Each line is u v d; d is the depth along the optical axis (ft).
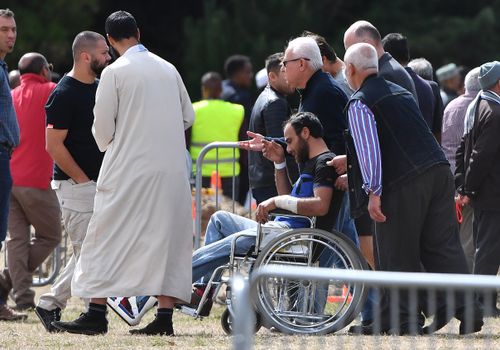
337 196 93.45
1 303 110.32
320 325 90.53
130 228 91.35
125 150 91.35
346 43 101.55
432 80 121.90
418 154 88.89
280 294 90.84
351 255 91.97
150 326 93.76
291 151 94.73
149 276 91.09
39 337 93.30
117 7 348.59
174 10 359.05
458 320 93.50
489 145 104.63
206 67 313.94
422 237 90.79
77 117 101.60
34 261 119.55
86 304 110.01
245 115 176.55
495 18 344.69
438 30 339.16
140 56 92.68
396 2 349.61
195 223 125.29
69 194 102.17
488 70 105.70
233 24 318.45
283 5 323.37
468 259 118.62
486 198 105.60
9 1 296.30
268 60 113.39
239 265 95.45
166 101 92.17
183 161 92.99
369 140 87.30
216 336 94.22
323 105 97.35
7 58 290.76
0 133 103.76
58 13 299.17
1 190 103.81
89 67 101.40
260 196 115.55
